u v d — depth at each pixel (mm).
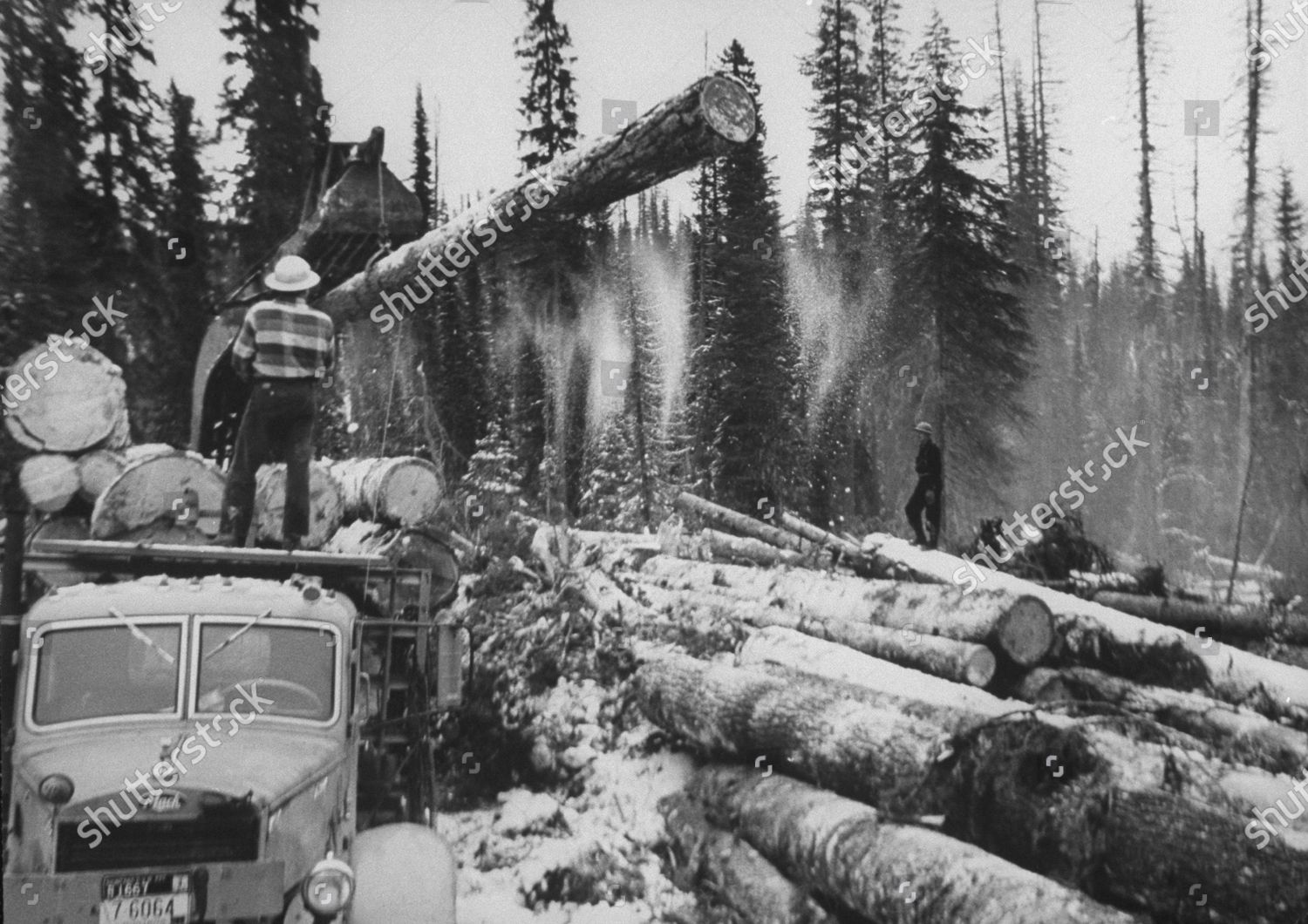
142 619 5863
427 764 7277
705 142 6633
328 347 8312
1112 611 8656
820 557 10602
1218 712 7637
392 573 7484
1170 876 5895
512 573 10180
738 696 7676
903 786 6305
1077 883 6016
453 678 7129
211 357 10344
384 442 12906
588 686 9359
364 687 6879
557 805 8234
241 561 7250
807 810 6695
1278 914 5641
